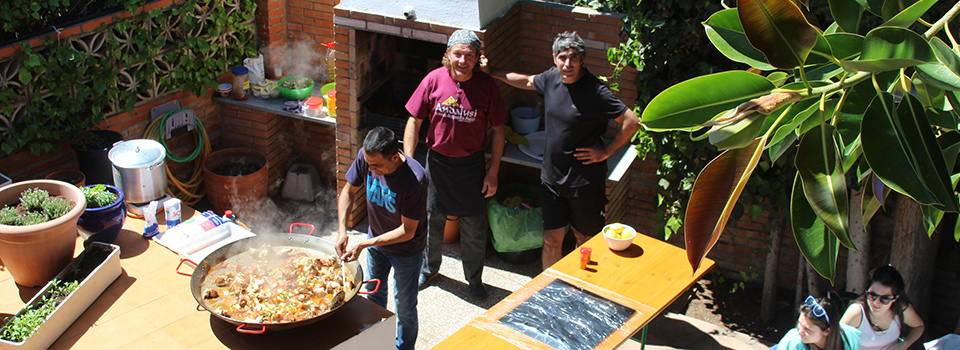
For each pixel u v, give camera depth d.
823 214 1.51
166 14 6.45
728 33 1.80
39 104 5.69
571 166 5.31
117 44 6.04
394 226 4.40
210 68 6.91
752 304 6.28
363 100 6.32
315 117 6.80
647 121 1.62
